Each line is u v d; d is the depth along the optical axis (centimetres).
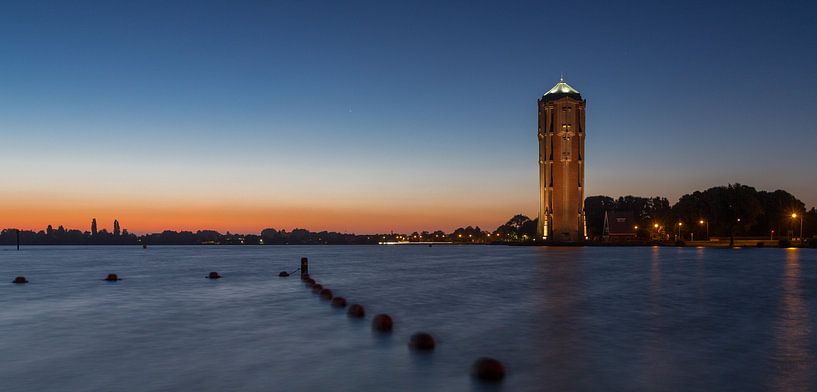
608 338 1816
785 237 14375
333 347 1703
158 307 2712
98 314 2475
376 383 1299
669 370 1394
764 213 14250
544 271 5347
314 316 2383
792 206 14425
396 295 3212
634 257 8488
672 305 2631
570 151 17938
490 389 1248
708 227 14288
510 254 11812
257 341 1806
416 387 1266
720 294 3089
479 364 1354
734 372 1367
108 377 1361
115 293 3441
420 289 3588
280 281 4409
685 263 6425
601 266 6091
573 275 4738
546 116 18250
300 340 1820
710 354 1566
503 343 1748
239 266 7031
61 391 1248
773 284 3669
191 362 1508
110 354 1617
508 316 2319
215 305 2788
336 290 3556
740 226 13625
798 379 1303
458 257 10688
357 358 1552
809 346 1667
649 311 2431
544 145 18375
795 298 2886
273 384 1290
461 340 1802
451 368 1437
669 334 1877
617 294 3139
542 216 18550
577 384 1280
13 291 3619
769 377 1322
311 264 7700
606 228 19800
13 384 1308
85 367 1462
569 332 1930
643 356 1549
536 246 18375
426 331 1973
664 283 3822
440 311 2495
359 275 5109
